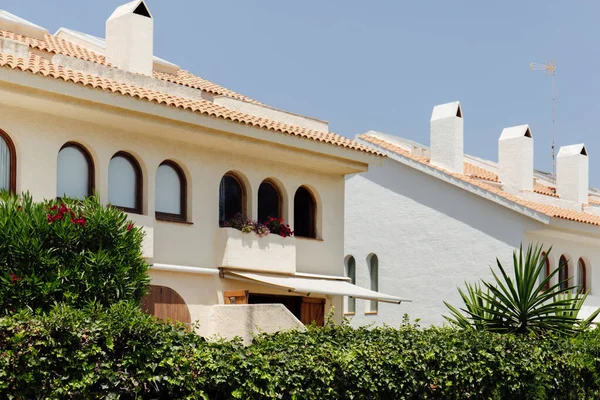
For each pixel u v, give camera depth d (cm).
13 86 1809
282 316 2100
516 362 1836
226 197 2423
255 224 2405
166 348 1250
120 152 2144
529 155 3384
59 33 3141
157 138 2206
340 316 2698
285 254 2475
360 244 3562
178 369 1243
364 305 3534
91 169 2067
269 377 1329
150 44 2514
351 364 1473
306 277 2569
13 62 1823
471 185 3206
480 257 3203
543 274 3238
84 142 2039
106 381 1186
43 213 1571
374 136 3691
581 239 3334
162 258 2191
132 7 2483
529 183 3375
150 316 1312
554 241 3269
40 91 1855
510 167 3378
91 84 1911
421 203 3394
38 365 1125
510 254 3119
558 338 2091
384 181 3522
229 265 2317
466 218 3256
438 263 3319
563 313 2314
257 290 2439
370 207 3553
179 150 2262
